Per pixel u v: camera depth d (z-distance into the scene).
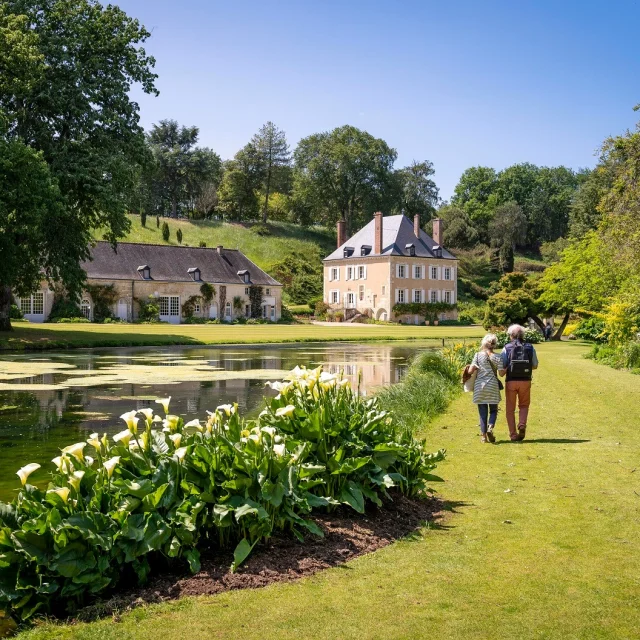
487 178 132.75
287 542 5.06
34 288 35.88
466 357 19.91
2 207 28.27
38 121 33.66
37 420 11.81
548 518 5.96
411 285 75.19
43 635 3.75
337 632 3.81
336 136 101.44
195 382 17.80
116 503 4.50
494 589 4.41
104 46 34.97
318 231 105.06
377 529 5.52
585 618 4.00
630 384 17.19
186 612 4.03
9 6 33.53
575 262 38.31
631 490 6.91
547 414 12.31
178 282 63.62
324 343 38.69
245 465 4.92
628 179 21.58
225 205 105.75
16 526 4.28
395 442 6.52
